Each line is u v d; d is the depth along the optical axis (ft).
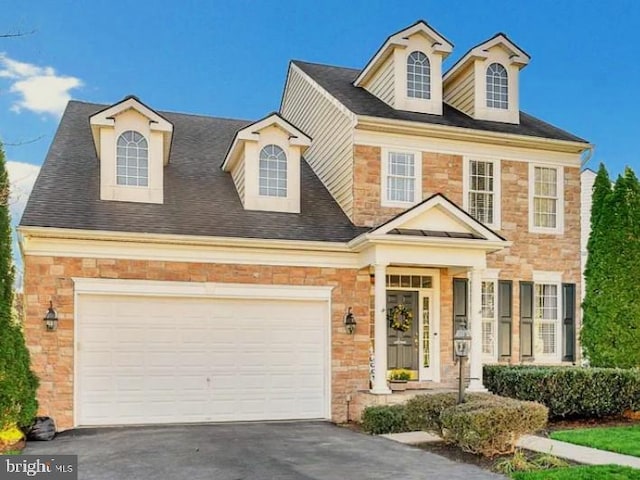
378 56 53.06
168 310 42.27
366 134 48.62
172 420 41.60
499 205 51.19
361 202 47.98
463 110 55.42
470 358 44.27
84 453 30.04
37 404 35.17
